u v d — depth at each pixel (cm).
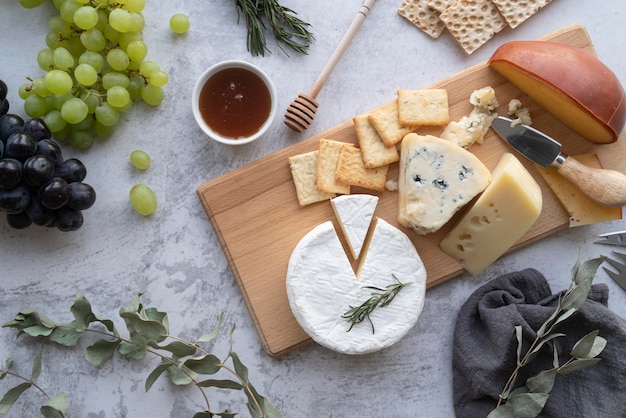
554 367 68
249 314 76
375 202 72
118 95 71
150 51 76
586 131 74
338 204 72
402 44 77
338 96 77
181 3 76
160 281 76
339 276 72
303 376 76
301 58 77
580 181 72
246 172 74
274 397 76
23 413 75
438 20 76
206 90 73
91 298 76
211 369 69
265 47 75
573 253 77
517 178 71
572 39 75
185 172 76
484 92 74
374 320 72
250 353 76
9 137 67
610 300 77
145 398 75
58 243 76
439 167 72
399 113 73
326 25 77
